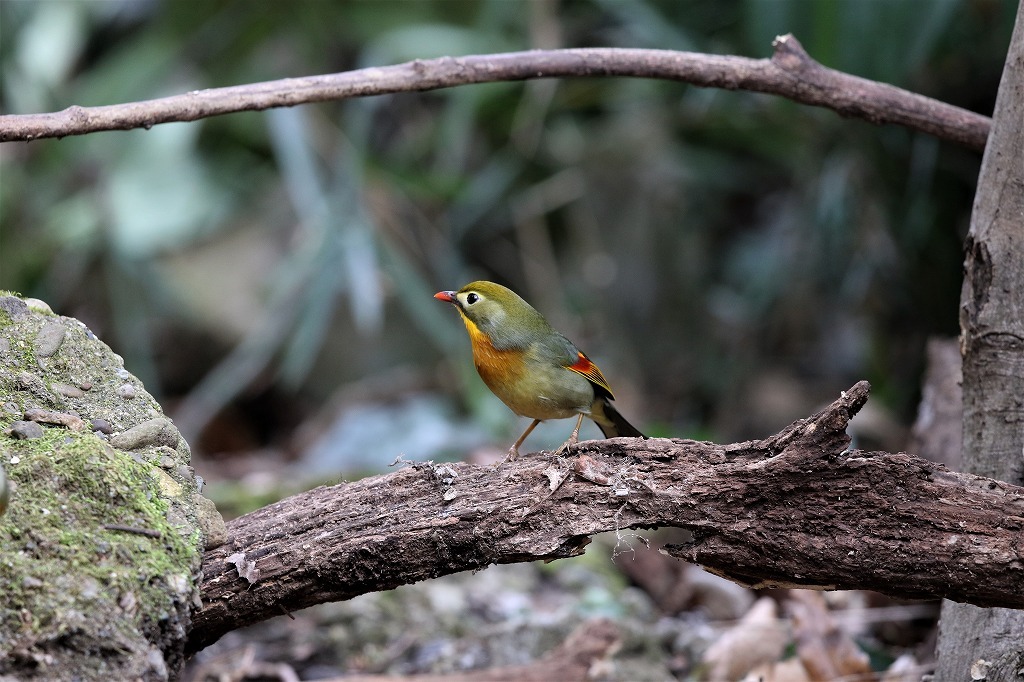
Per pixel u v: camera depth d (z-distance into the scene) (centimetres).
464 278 1558
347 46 1620
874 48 1023
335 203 1341
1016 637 550
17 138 546
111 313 1602
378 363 1623
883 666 805
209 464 1462
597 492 501
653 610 998
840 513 484
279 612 500
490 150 1611
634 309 1582
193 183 1591
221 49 1567
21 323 537
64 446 468
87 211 1550
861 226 1280
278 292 1465
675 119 1488
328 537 494
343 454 1366
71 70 1712
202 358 1595
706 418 1523
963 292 591
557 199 1591
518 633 861
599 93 1466
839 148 1248
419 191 1443
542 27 1430
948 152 1177
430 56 1407
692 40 1341
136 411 521
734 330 1545
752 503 492
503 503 500
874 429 1234
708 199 1630
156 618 438
